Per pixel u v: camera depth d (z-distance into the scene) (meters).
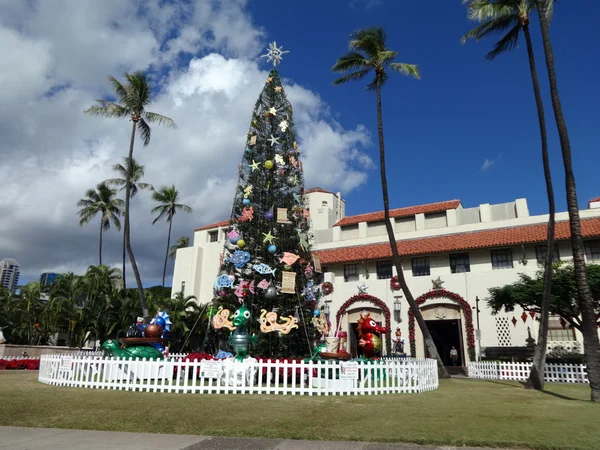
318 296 15.38
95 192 45.94
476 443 6.29
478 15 16.80
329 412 8.39
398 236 32.56
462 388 13.73
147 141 27.97
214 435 6.78
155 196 47.94
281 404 9.12
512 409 9.12
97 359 11.41
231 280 13.88
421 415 8.23
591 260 25.11
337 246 34.59
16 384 11.93
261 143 15.79
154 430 7.02
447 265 28.75
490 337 26.12
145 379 11.73
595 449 5.91
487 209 30.55
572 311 20.55
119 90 26.28
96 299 35.97
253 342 12.98
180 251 44.44
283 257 14.01
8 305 40.53
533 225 28.05
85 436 6.62
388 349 28.67
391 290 29.84
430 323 30.25
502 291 22.22
